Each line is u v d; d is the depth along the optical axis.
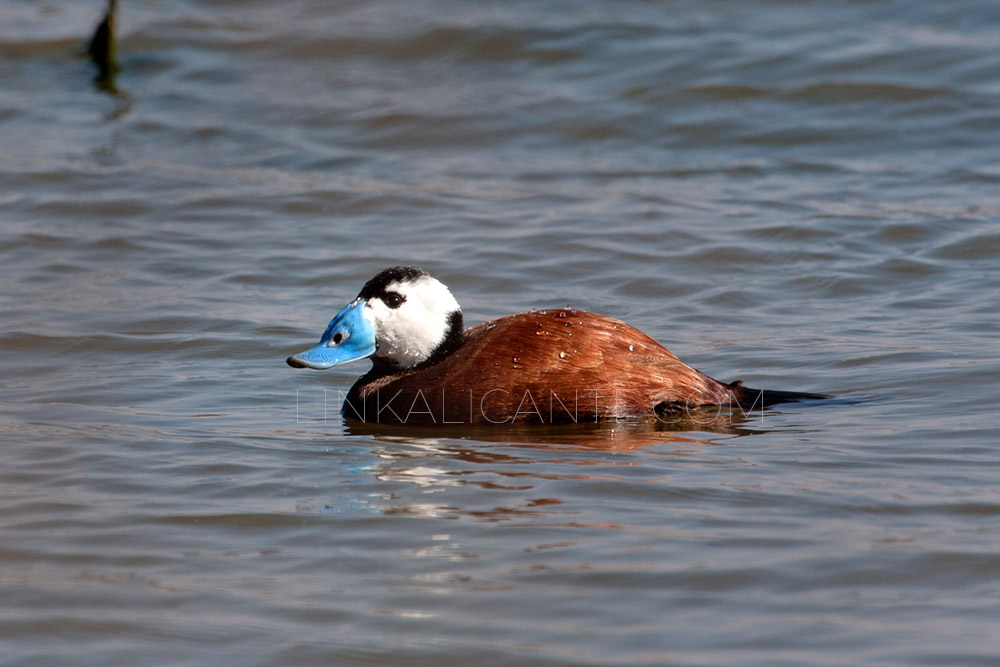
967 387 10.79
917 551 7.30
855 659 6.13
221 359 12.41
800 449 9.34
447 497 8.39
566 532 7.72
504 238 16.50
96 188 18.75
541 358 10.45
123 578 7.19
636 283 14.84
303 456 9.43
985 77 22.00
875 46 23.52
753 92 22.16
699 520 7.87
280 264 15.67
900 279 14.73
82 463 9.19
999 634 6.33
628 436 9.85
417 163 20.14
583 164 19.94
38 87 24.50
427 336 10.90
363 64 25.03
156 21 27.88
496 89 23.22
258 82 24.36
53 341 12.84
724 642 6.32
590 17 26.30
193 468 9.09
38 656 6.35
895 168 19.22
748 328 13.17
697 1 26.94
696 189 18.59
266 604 6.84
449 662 6.23
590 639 6.39
